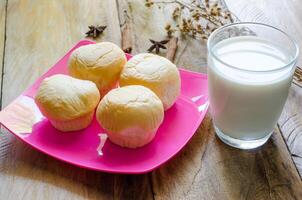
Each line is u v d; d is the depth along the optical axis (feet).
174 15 2.05
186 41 1.92
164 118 1.55
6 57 1.85
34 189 1.34
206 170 1.39
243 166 1.40
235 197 1.32
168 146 1.45
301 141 1.46
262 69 1.37
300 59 1.72
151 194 1.33
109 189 1.34
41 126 1.51
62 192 1.33
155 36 1.95
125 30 1.97
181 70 1.70
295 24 1.93
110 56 1.59
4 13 2.11
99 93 1.55
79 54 1.60
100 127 1.52
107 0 2.19
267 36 1.47
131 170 1.36
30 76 1.76
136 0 2.18
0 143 1.48
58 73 1.71
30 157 1.43
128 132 1.39
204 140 1.49
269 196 1.32
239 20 1.98
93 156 1.42
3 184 1.35
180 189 1.34
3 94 1.68
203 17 1.97
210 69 1.40
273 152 1.44
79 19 2.07
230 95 1.36
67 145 1.45
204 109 1.57
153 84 1.49
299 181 1.35
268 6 2.06
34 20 2.06
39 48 1.90
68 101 1.44
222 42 1.47
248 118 1.39
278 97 1.36
